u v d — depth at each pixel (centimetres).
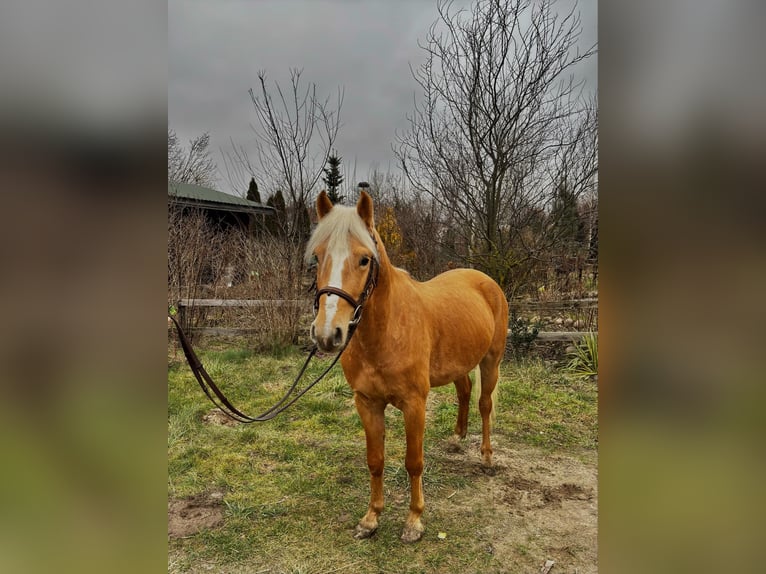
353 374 233
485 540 246
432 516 267
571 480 306
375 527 250
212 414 418
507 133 643
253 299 667
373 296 215
